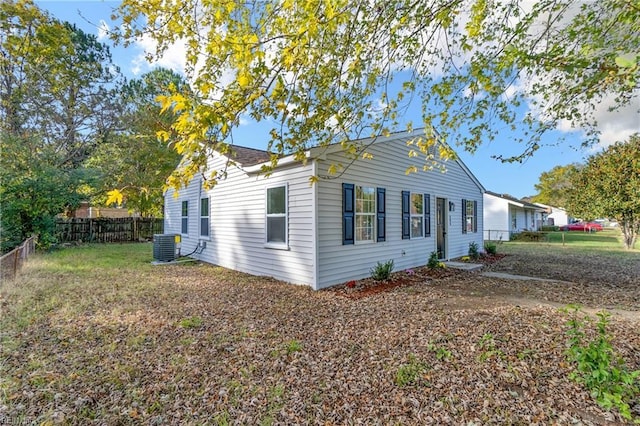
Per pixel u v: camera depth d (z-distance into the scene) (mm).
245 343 3643
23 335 3811
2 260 5914
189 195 11492
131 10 2811
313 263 6281
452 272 8242
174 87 2254
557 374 2877
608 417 2326
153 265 9359
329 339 3748
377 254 7684
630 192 13570
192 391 2699
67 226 15594
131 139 16500
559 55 2928
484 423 2279
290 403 2537
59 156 14070
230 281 7062
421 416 2369
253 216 8078
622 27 2656
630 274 8070
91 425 2281
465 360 3170
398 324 4223
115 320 4375
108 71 16406
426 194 9547
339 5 2137
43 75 14188
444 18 2695
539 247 15859
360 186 7262
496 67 3025
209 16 2764
